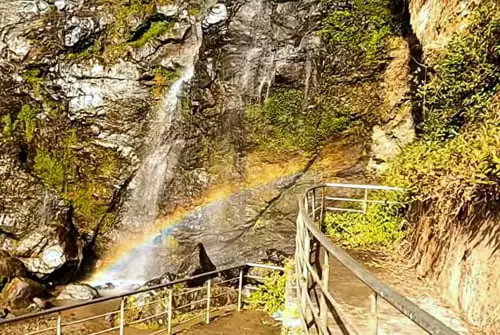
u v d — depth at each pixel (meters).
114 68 14.29
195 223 14.11
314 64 12.77
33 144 14.53
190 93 13.85
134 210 14.58
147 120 14.35
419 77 11.08
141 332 9.42
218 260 13.93
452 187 5.40
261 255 13.50
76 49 14.53
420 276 6.86
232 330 9.00
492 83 6.10
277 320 9.50
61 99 14.48
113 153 14.47
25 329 10.03
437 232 6.51
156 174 14.36
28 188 13.95
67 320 10.61
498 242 4.80
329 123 12.88
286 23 12.92
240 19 13.27
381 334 4.89
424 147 6.70
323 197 10.13
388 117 12.41
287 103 13.13
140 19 14.39
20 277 12.02
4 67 14.44
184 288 10.68
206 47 13.45
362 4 12.27
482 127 5.26
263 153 13.51
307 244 5.28
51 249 12.94
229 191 13.86
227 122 13.63
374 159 12.78
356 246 8.77
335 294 6.05
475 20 6.21
